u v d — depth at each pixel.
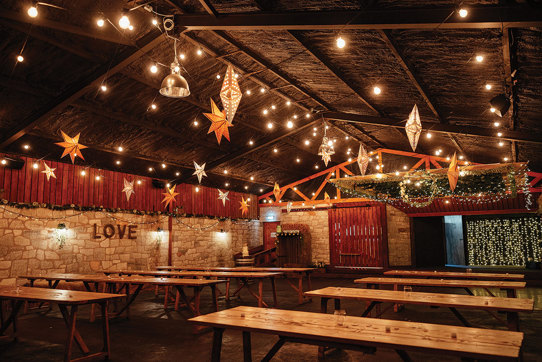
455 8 4.41
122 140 9.66
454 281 6.00
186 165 11.85
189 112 9.57
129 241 10.98
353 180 10.43
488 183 9.63
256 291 10.76
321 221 15.70
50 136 8.41
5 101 7.16
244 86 9.12
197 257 13.29
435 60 5.89
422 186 10.93
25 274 8.48
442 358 4.38
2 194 8.16
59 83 7.16
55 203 9.17
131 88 8.07
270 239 16.70
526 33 4.48
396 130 11.11
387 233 14.45
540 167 11.69
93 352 4.82
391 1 4.67
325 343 2.89
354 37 5.79
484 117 7.91
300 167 15.17
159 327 6.23
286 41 6.62
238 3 5.64
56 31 6.07
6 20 5.51
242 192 15.84
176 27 6.29
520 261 14.76
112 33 6.25
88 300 4.38
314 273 15.09
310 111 10.70
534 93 5.97
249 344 3.29
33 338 5.59
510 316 3.91
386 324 2.95
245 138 11.65
